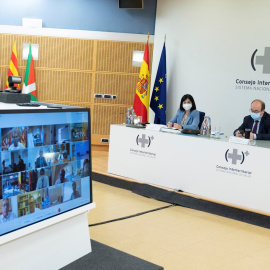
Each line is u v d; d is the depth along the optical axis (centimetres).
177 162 485
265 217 422
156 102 743
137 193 514
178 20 735
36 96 757
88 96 766
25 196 221
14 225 216
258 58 638
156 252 341
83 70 759
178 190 484
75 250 270
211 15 689
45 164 232
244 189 436
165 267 312
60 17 755
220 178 452
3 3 743
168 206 475
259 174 426
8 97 250
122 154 538
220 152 450
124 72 764
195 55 713
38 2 748
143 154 516
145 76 739
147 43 744
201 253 345
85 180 266
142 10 769
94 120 773
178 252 344
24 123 216
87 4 757
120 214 435
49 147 233
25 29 745
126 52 761
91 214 428
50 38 749
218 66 684
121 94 769
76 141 254
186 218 437
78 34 755
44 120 228
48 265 246
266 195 423
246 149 432
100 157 719
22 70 752
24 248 228
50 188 237
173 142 487
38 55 751
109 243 353
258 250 360
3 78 750
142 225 406
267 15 628
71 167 252
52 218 238
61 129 240
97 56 757
